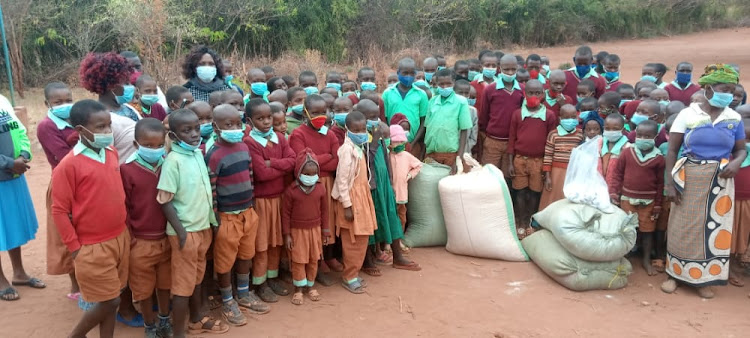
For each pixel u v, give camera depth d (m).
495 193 5.36
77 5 17.61
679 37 34.75
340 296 4.73
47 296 4.66
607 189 5.09
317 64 19.38
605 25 33.28
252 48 20.73
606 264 4.85
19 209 4.59
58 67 17.41
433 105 6.10
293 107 5.23
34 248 5.71
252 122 4.34
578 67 7.16
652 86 6.55
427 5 25.08
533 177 6.05
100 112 3.29
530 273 5.18
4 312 4.36
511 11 29.69
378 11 23.14
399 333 4.14
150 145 3.52
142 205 3.68
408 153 5.59
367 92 5.91
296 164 4.41
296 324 4.25
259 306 4.41
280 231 4.57
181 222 3.71
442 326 4.25
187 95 4.79
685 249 4.75
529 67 7.43
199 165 3.81
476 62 7.77
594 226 4.80
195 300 4.07
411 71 6.11
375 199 4.97
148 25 14.72
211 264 4.38
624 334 4.16
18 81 14.74
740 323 4.31
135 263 3.72
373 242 5.09
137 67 5.73
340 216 4.75
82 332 3.55
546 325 4.28
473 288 4.88
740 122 4.59
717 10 37.97
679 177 4.70
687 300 4.72
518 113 6.04
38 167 8.83
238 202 4.04
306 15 21.77
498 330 4.19
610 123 5.30
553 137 5.84
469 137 6.52
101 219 3.39
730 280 5.05
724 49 27.58
